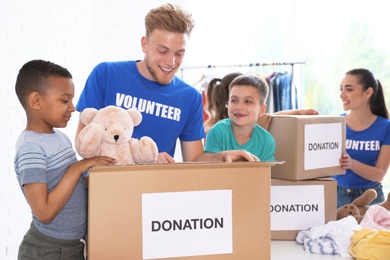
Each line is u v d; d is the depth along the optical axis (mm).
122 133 1156
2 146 2701
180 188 1050
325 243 1464
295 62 3652
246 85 1799
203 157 1468
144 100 1613
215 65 3953
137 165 1020
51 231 1141
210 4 4148
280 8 3969
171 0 4105
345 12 3711
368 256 1359
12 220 2783
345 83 2457
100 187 1014
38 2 2889
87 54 3283
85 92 1622
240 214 1083
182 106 1654
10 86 2732
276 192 1618
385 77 3600
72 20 3148
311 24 3816
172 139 1653
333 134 1715
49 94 1151
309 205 1623
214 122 2373
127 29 3645
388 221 1633
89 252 1018
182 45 1499
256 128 1809
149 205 1037
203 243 1065
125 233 1029
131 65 1649
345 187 2393
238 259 1084
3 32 2676
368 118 2449
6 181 2734
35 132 1158
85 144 1086
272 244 1567
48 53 2979
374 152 2416
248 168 1083
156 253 1043
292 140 1617
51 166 1117
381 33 3609
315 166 1656
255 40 4055
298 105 3670
